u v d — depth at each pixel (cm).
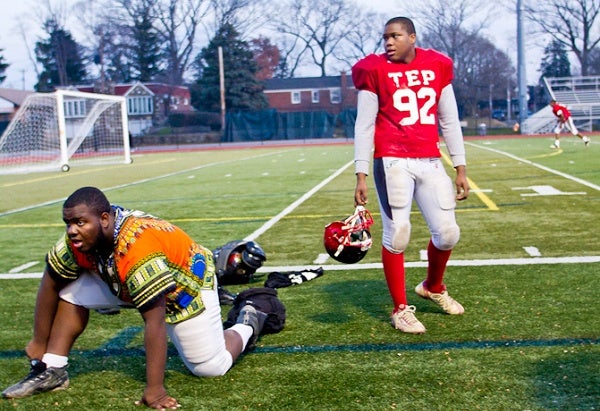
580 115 4581
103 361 420
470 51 6944
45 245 855
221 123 5206
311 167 1995
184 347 365
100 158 2888
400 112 436
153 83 6531
